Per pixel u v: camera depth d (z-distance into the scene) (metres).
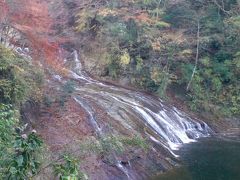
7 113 7.58
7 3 17.03
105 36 26.92
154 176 14.47
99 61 26.66
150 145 16.70
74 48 26.70
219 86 26.98
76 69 25.66
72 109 16.30
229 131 23.91
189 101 25.84
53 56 19.45
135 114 19.52
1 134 6.66
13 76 13.28
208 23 28.20
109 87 24.19
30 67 15.69
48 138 13.53
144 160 15.01
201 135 22.20
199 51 28.08
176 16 28.48
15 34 17.91
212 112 25.58
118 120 17.75
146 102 22.66
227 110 25.95
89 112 16.84
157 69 26.20
